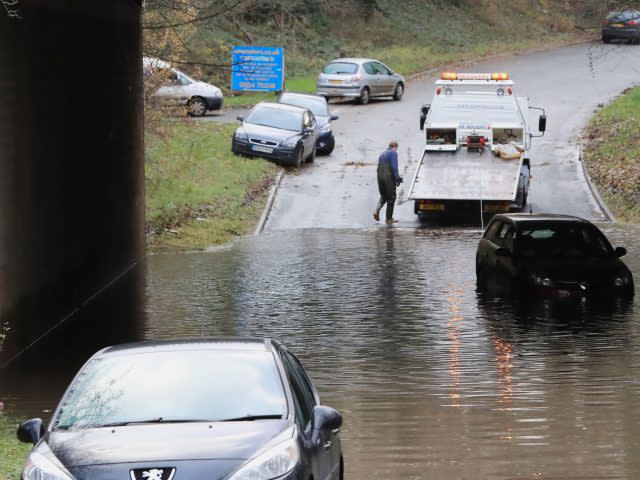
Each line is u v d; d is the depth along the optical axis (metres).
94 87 39.62
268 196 63.41
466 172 57.25
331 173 70.25
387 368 27.59
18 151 30.03
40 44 32.34
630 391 24.77
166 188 60.53
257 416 13.38
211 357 14.38
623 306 36.12
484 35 135.12
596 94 96.50
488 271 39.53
